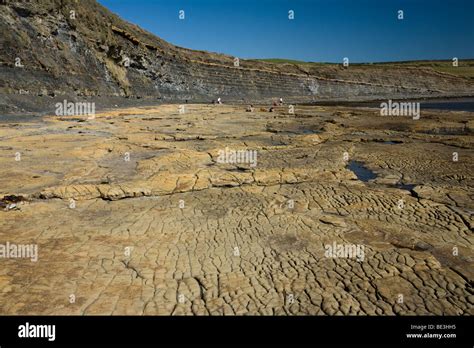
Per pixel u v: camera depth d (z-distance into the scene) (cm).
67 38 3903
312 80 8788
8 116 2745
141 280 730
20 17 3378
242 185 1313
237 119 3178
